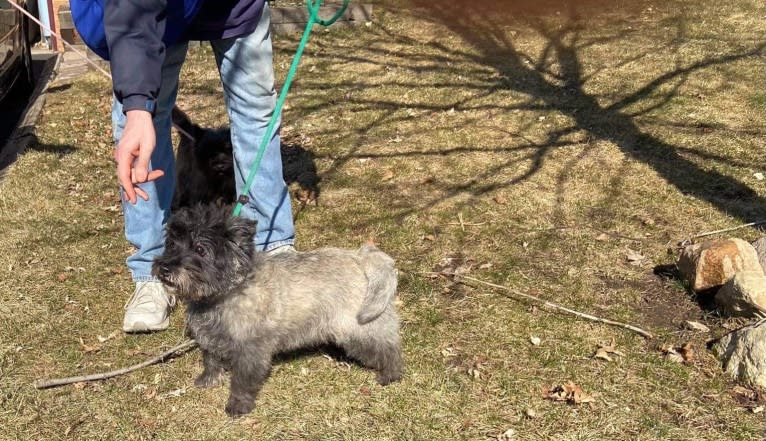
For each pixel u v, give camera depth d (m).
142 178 1.83
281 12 5.47
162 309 2.40
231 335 2.05
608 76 4.30
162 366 2.27
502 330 2.41
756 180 3.15
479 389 2.20
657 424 2.09
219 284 2.00
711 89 4.02
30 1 5.71
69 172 3.35
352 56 4.95
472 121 3.79
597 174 3.24
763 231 2.83
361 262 2.18
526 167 3.31
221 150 2.97
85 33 2.10
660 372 2.25
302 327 2.12
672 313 2.48
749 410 2.13
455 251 2.77
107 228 2.90
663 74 4.26
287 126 3.83
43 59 5.44
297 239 2.83
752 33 4.85
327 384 2.21
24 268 2.65
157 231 2.41
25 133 3.78
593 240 2.82
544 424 2.10
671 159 3.33
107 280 2.61
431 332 2.40
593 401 2.16
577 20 5.33
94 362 2.28
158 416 2.12
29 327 2.40
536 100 4.02
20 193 3.13
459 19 5.55
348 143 3.58
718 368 2.27
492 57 4.78
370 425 2.10
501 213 2.99
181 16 2.12
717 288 2.49
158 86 1.88
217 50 2.38
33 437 2.06
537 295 2.55
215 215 2.03
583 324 2.43
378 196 3.13
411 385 2.21
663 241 2.81
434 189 3.17
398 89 4.30
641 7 5.50
